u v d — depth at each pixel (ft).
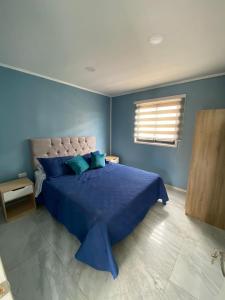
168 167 10.87
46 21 4.16
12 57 6.44
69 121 10.61
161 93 10.49
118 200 5.71
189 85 9.17
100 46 5.51
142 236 6.04
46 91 9.05
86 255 4.53
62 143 9.98
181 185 10.37
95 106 12.37
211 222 6.74
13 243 5.63
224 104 8.12
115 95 13.35
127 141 13.15
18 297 3.89
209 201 6.70
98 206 5.29
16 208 7.75
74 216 5.50
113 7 3.65
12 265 4.75
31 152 8.69
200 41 5.11
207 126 6.50
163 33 4.68
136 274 4.50
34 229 6.40
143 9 3.70
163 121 10.62
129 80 9.43
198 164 6.89
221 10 3.70
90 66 7.34
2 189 6.81
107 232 4.52
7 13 3.83
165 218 7.22
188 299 3.88
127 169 9.73
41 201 7.96
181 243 5.70
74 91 10.61
